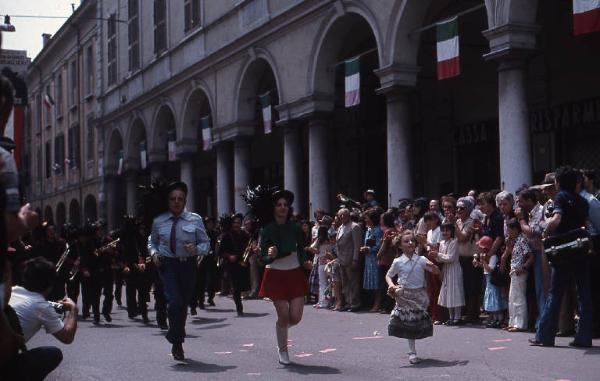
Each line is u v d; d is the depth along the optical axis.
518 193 11.57
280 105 22.56
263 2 23.80
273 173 32.91
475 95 21.83
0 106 3.75
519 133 14.63
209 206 38.28
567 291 10.45
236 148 25.97
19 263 7.13
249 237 17.98
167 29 32.16
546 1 18.70
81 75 45.72
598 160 17.95
